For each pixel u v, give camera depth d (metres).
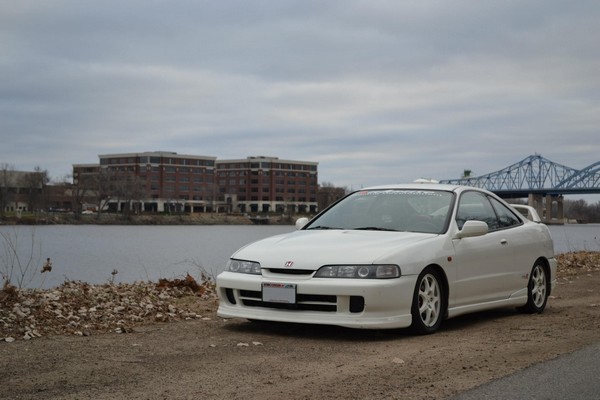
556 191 108.44
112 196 157.50
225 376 4.64
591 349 5.39
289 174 193.62
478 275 6.88
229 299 6.44
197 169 178.88
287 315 6.00
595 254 17.80
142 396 4.15
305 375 4.64
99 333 6.40
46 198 142.50
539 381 4.39
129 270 39.44
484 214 7.38
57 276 32.16
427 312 6.25
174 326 6.83
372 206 7.23
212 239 86.38
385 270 5.86
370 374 4.64
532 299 7.76
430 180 7.95
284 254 6.19
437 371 4.70
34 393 4.23
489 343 5.74
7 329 6.34
